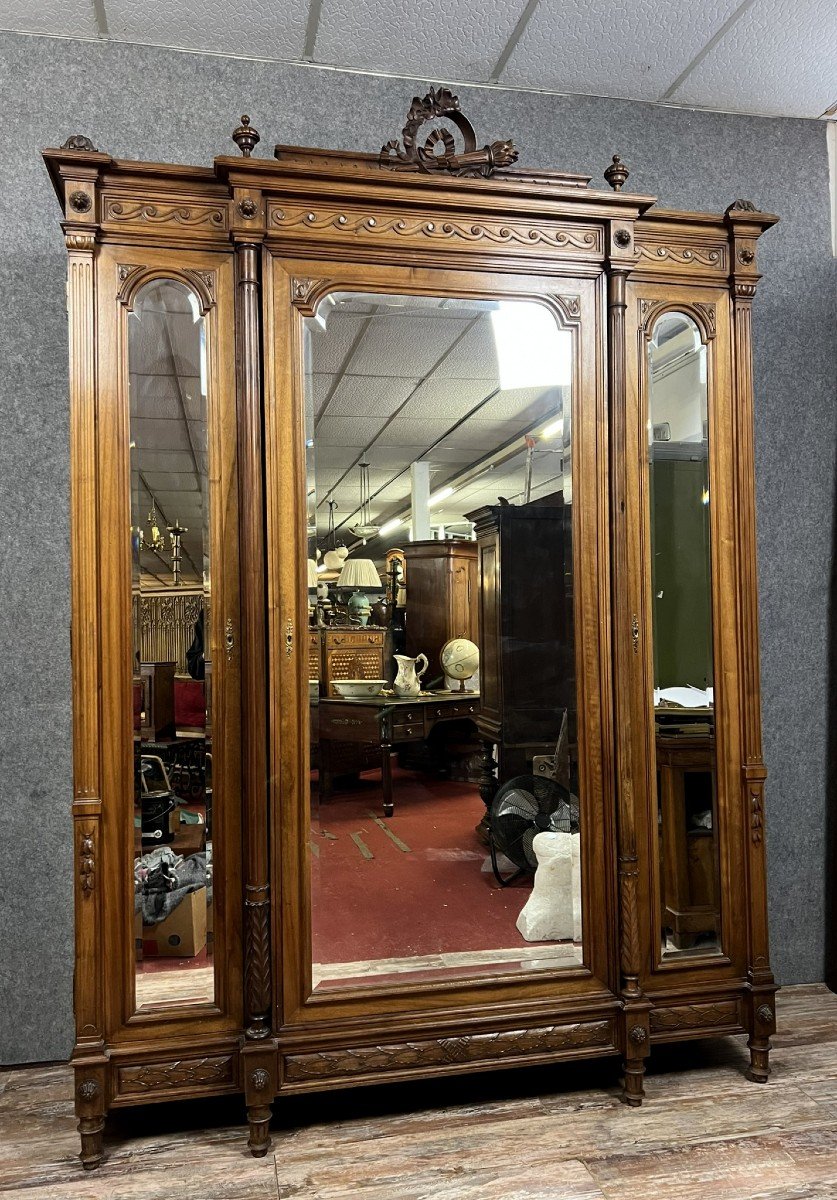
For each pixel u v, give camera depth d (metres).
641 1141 1.83
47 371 2.28
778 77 2.57
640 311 2.11
